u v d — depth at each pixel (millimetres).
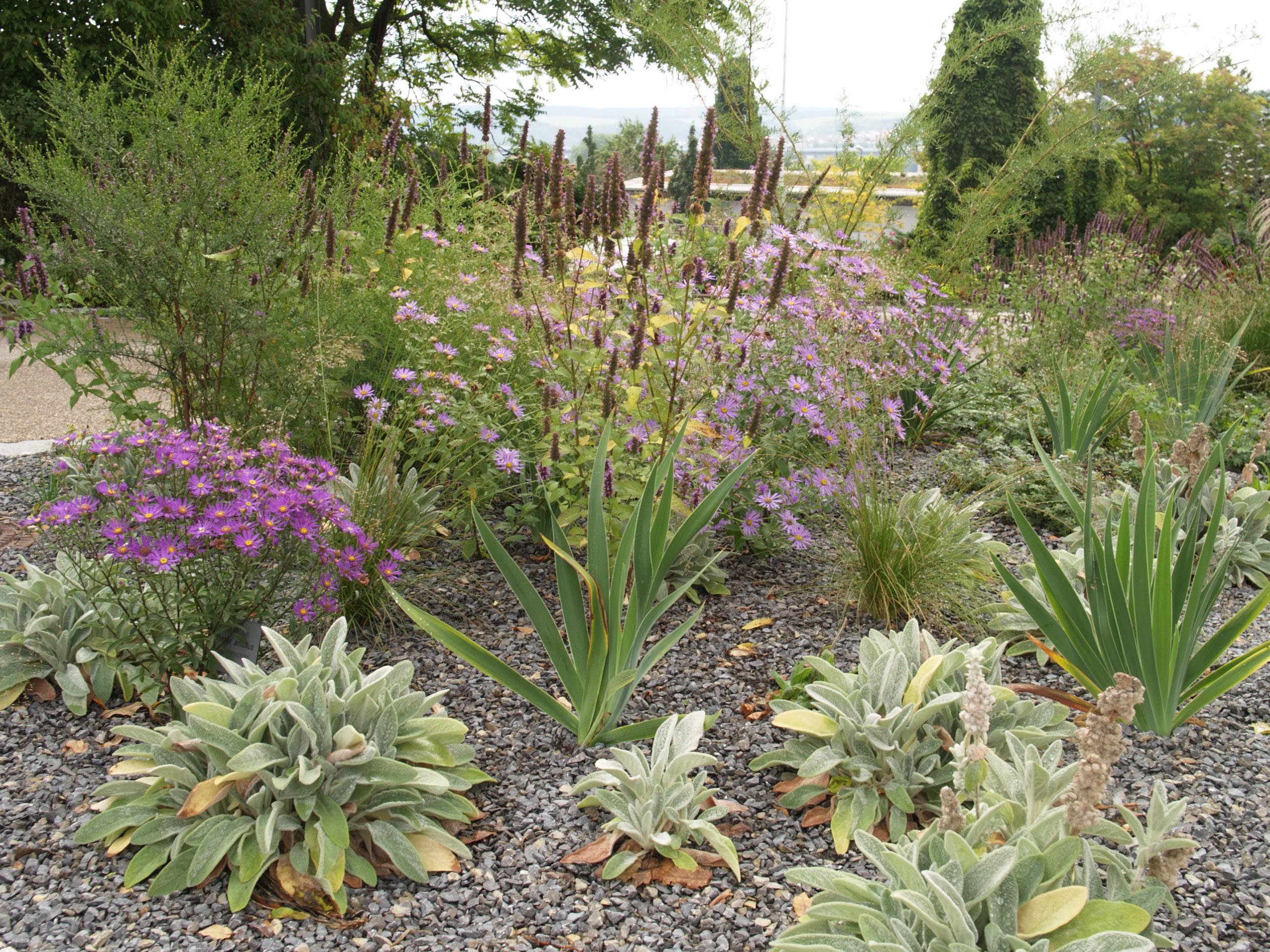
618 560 2680
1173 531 2736
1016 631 3396
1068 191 16250
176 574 2668
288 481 2975
